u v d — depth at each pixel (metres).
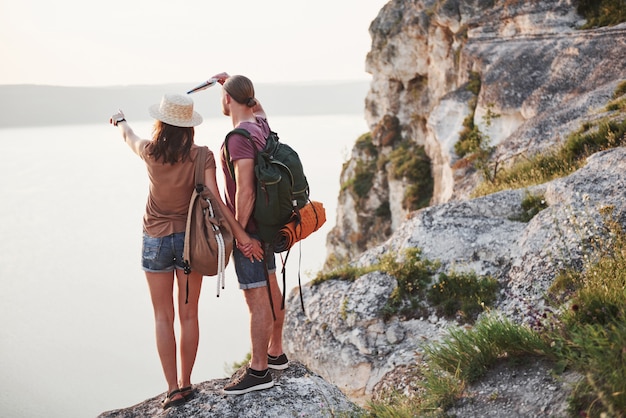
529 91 18.00
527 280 7.69
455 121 20.98
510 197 10.16
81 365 136.62
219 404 4.89
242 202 4.58
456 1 25.75
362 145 34.41
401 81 31.67
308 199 4.91
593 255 7.15
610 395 3.90
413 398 5.57
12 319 173.62
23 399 118.38
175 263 4.77
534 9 20.97
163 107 4.47
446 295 8.36
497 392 4.71
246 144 4.59
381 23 32.81
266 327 4.90
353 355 8.23
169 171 4.55
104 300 191.75
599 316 5.02
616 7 19.09
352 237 33.66
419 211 10.72
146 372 132.12
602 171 9.23
